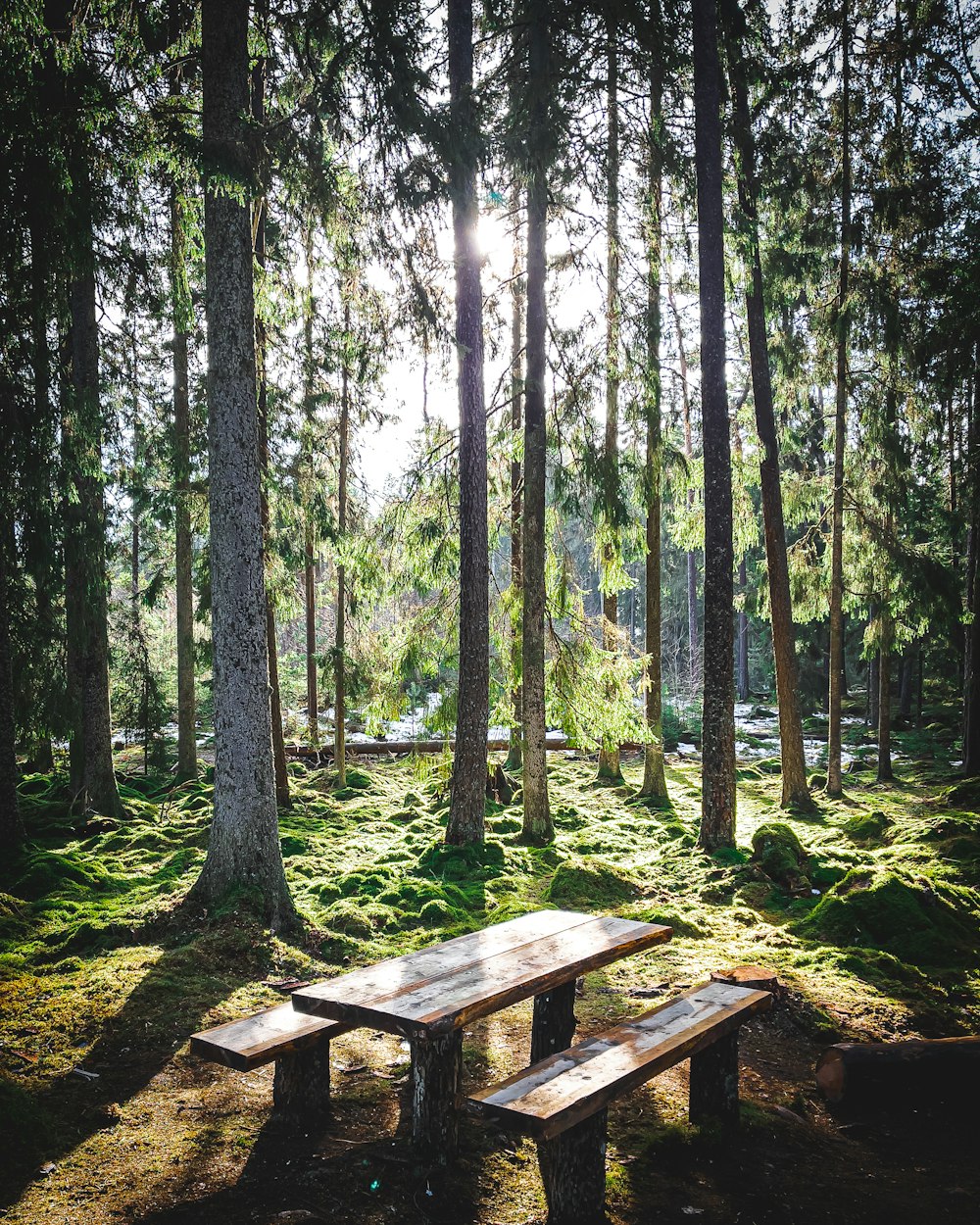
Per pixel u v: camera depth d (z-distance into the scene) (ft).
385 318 30.76
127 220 30.17
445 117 23.73
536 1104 9.00
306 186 24.97
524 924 14.94
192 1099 13.23
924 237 44.50
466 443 33.04
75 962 19.42
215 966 19.08
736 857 29.40
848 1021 16.85
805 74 42.78
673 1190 10.94
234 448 23.00
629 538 40.55
